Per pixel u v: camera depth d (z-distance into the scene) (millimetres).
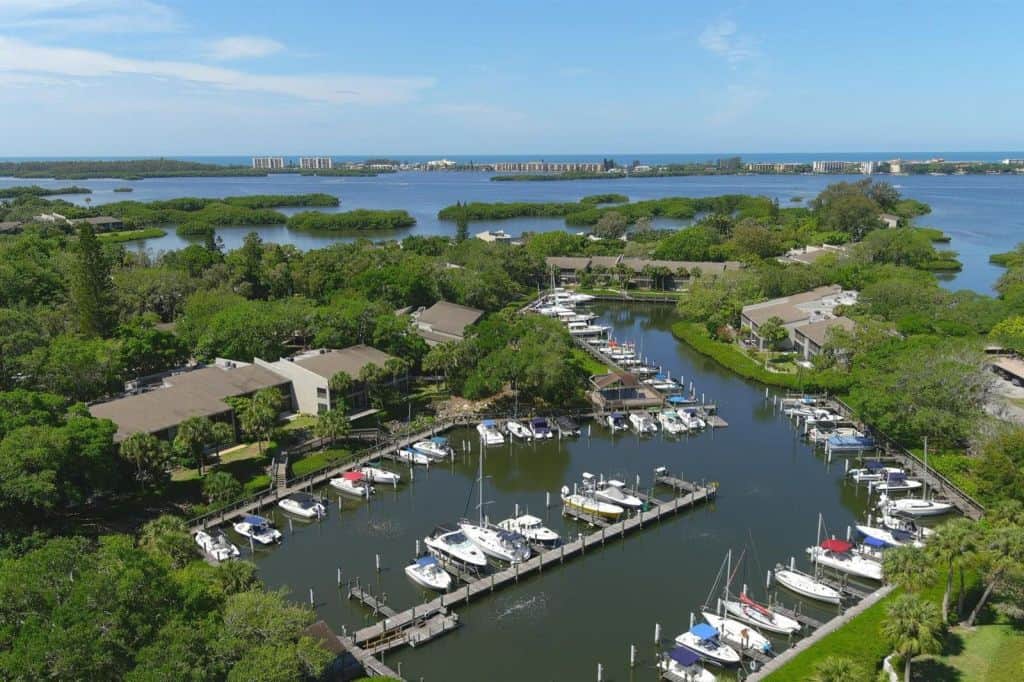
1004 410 95812
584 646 59531
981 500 77750
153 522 64125
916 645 47812
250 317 123812
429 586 67500
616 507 81625
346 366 108250
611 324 179000
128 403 91750
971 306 140500
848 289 175500
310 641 46938
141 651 38906
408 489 89625
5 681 36000
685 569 71312
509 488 90000
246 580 54219
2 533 62125
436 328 140875
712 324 157000
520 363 106375
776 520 80938
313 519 81188
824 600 64875
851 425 105938
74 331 127438
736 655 56156
